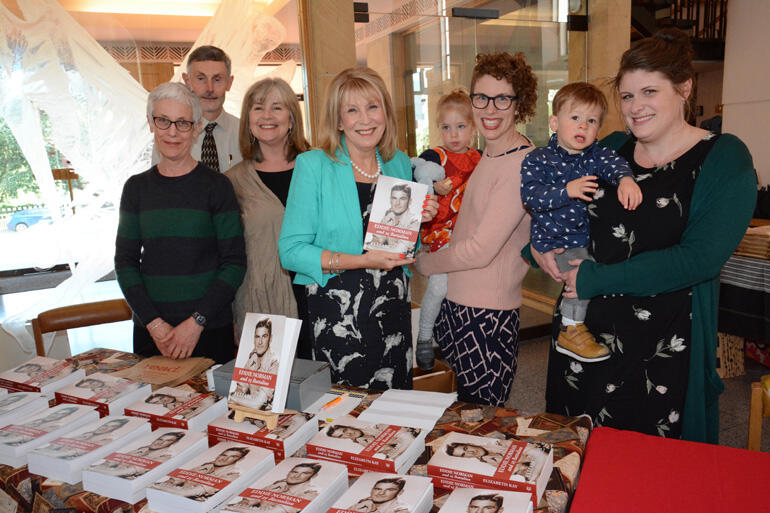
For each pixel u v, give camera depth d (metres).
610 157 1.64
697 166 1.45
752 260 3.27
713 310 1.53
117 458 1.15
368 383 1.78
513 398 3.45
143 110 3.67
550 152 1.77
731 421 3.02
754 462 1.13
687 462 1.14
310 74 3.56
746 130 6.20
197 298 2.05
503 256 1.87
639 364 1.55
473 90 1.81
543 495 1.03
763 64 5.92
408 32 3.89
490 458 1.09
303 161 1.77
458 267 1.85
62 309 2.28
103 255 3.79
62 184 3.66
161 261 2.02
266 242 2.28
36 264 3.73
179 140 2.00
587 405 1.65
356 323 1.74
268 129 2.27
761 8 5.87
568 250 1.69
